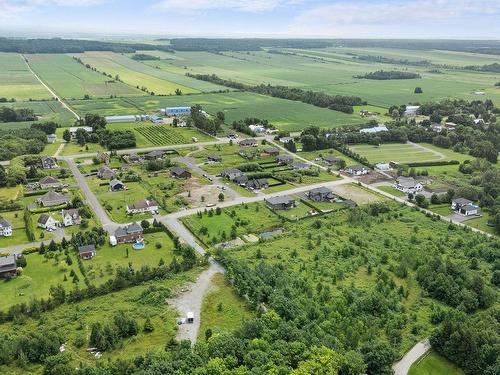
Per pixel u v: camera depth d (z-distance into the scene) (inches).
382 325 4633.4
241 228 6801.2
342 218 7239.2
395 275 5585.6
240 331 4190.5
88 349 4197.8
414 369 4101.9
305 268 5595.5
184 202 7657.5
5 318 4598.9
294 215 7347.4
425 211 7583.7
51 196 7509.8
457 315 4650.6
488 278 5506.9
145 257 5900.6
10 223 6550.2
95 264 5698.8
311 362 3715.6
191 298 4995.1
